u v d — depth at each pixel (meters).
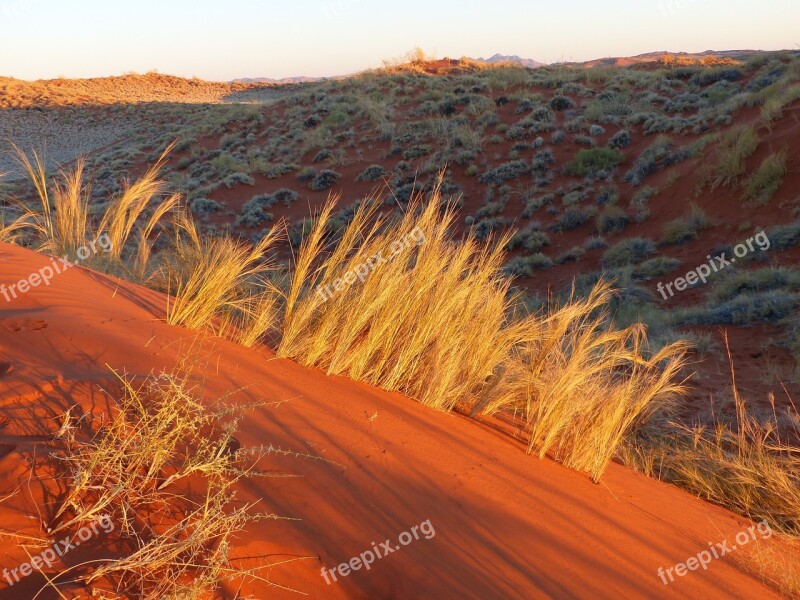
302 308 4.86
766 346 11.16
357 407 4.16
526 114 30.00
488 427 5.01
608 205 21.91
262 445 3.15
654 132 26.30
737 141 20.55
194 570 2.23
